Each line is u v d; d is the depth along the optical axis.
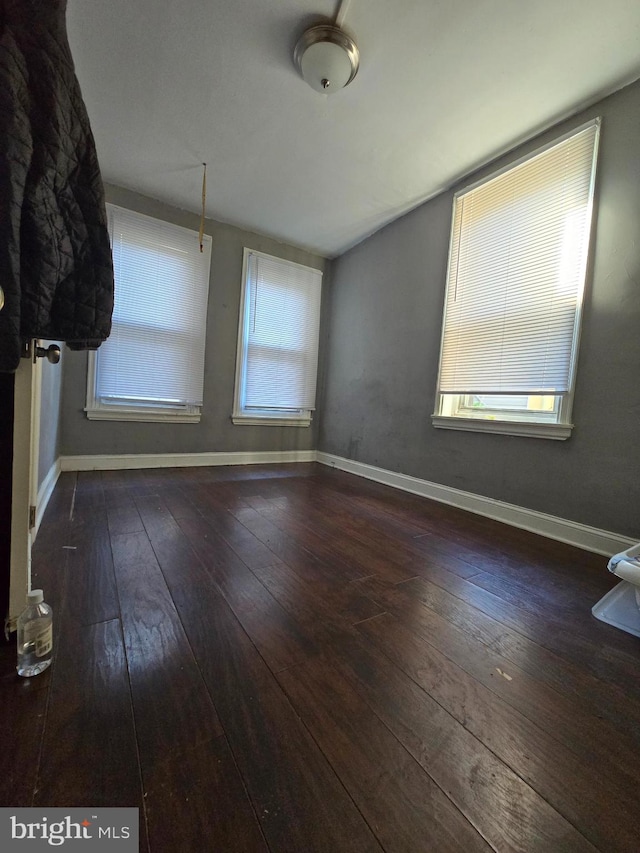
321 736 0.69
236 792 0.58
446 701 0.80
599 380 1.78
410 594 1.28
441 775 0.63
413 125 2.03
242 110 1.98
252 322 3.49
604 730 0.75
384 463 3.12
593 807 0.59
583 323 1.84
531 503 2.05
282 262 3.61
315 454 4.05
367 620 1.10
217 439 3.42
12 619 0.89
